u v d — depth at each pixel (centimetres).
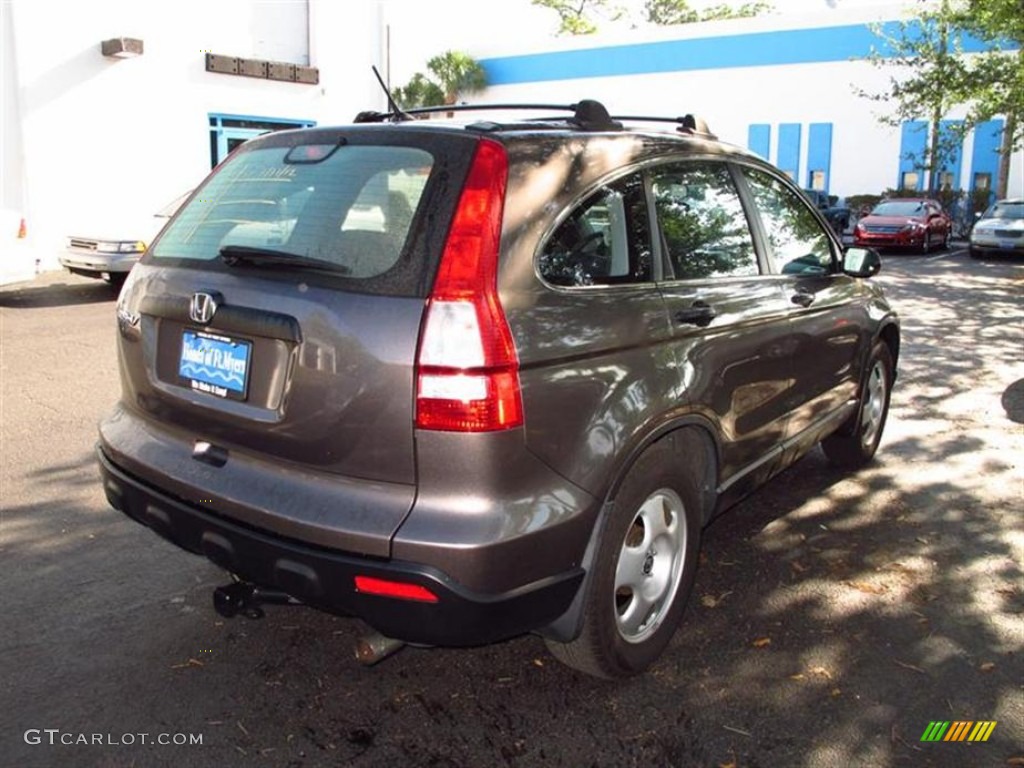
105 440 339
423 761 286
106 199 1548
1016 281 1616
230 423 293
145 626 360
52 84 1458
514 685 328
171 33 1606
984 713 313
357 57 1916
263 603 309
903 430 646
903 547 448
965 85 1962
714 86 3231
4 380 746
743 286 381
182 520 297
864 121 2980
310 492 272
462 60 3672
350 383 262
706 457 361
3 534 442
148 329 325
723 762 288
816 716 311
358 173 294
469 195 267
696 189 367
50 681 321
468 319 255
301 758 285
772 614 381
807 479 544
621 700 319
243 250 293
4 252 1084
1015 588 405
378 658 299
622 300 305
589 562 289
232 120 1730
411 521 255
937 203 2477
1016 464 571
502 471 259
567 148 300
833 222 2677
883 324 534
